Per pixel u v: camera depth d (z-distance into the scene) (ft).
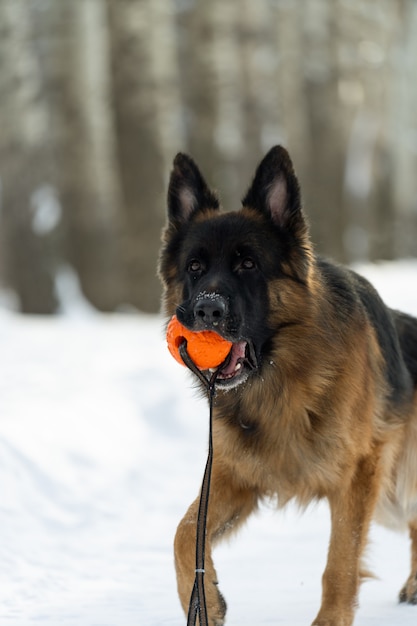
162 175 73.20
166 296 21.90
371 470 20.58
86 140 73.51
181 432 36.55
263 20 82.07
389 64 125.39
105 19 75.25
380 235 123.54
